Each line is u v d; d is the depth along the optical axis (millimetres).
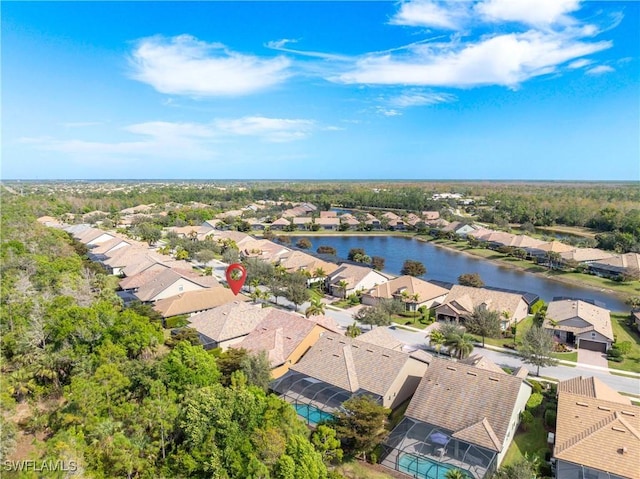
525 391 47031
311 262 116688
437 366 48188
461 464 38969
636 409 40750
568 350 70250
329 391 49250
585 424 40500
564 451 38031
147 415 36125
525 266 134750
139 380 43219
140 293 86938
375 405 41719
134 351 50219
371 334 61312
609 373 61625
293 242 183250
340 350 53781
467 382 45219
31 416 42406
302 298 87125
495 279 122062
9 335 50438
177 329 69062
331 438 39562
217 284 94188
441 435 41750
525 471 34781
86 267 98250
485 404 42625
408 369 51250
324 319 68375
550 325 74875
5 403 39781
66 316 49000
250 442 34812
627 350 66750
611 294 106812
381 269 128500
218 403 37094
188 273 97312
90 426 34875
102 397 38562
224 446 34906
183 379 43031
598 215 199500
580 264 125375
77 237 145625
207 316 69812
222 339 63219
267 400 39406
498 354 68625
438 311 85312
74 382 39562
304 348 59812
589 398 43062
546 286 114938
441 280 120500
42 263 79750
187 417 36312
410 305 90250
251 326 66938
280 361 56469
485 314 73875
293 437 34688
